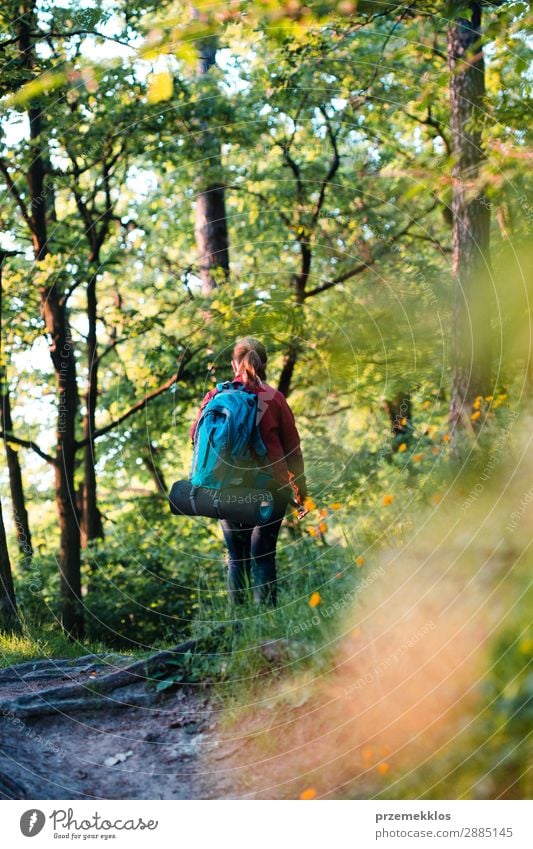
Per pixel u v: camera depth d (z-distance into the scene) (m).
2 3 7.04
